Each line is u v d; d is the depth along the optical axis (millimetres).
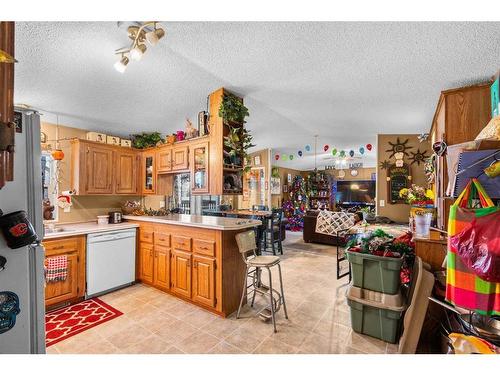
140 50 1667
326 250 5152
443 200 2254
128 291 3033
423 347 1854
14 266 1077
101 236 2904
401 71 2201
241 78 2486
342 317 2371
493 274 1126
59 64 2090
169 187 3963
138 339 2008
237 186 3039
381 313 1971
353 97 2867
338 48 1913
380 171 4617
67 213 3314
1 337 1048
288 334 2078
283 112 3561
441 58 1945
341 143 5828
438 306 1871
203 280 2531
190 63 2209
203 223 2562
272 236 4805
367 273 2051
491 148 1272
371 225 3588
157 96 2840
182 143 3361
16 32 1670
